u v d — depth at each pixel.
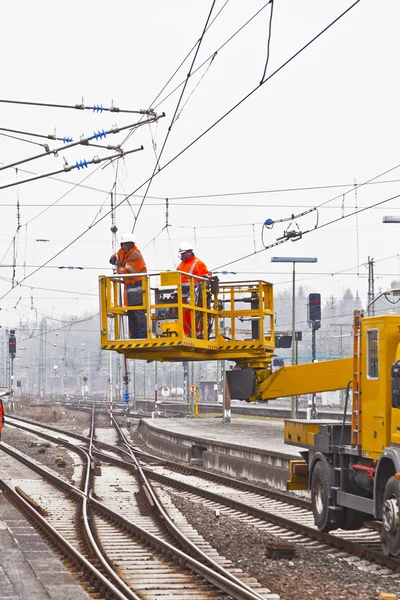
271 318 17.45
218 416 68.81
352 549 14.85
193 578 12.72
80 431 59.28
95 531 16.95
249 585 12.19
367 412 14.88
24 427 60.34
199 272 16.89
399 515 13.02
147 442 48.28
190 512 20.36
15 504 21.05
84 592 10.85
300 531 17.14
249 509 20.11
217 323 17.11
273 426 48.00
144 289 16.14
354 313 15.69
